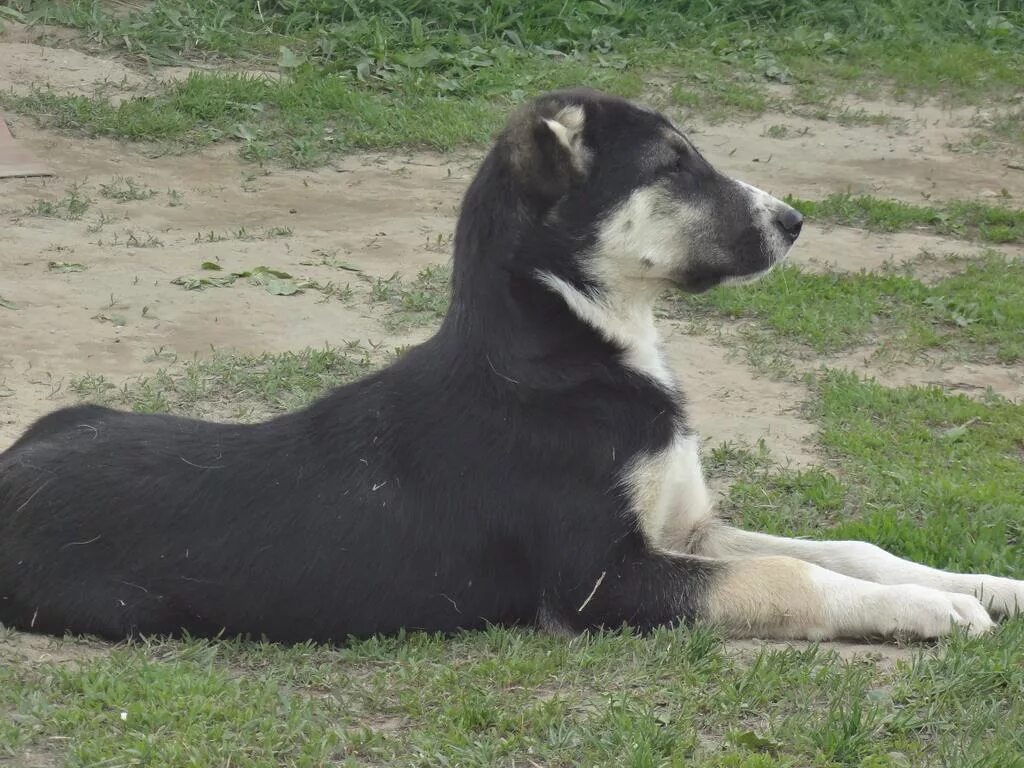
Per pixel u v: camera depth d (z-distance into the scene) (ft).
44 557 20.16
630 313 21.80
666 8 68.28
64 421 22.41
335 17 62.44
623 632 19.90
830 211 45.68
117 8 60.13
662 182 21.71
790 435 30.07
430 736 16.78
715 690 18.02
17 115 49.49
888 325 36.83
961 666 18.26
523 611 20.81
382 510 20.17
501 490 20.29
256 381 31.14
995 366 34.76
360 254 40.40
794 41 66.39
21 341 32.91
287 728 16.88
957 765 15.76
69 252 38.93
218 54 58.34
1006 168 52.75
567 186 20.81
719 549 22.85
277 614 20.02
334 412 21.04
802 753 16.37
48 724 16.83
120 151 47.93
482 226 21.04
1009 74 63.62
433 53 59.06
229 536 20.02
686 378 32.89
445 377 20.76
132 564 20.06
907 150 54.44
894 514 25.88
